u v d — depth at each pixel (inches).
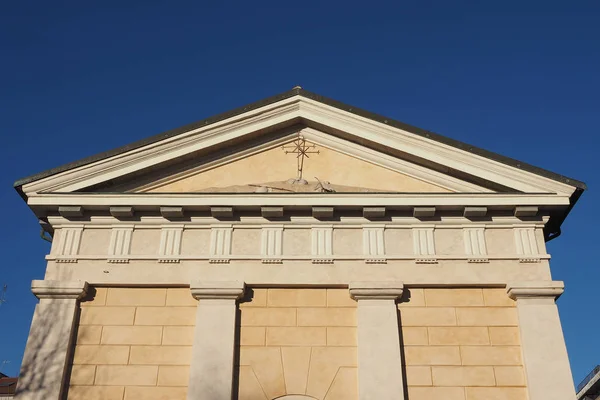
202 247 534.0
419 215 538.6
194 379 480.7
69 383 490.0
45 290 513.0
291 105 580.7
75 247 534.6
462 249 529.7
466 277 517.7
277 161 576.7
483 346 498.6
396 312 506.6
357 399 478.0
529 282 509.0
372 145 571.8
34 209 541.3
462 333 503.5
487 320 508.4
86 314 516.4
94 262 529.7
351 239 535.5
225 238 536.4
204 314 505.4
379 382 476.7
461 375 487.2
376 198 534.3
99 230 544.1
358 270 522.3
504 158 542.0
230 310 507.5
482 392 480.7
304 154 579.5
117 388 488.1
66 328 503.2
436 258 524.4
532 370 478.9
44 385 481.1
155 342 504.7
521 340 494.6
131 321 513.0
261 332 506.3
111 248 533.6
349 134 573.3
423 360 493.0
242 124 574.6
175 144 562.9
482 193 532.1
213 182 566.9
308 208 538.0
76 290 513.7
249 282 518.6
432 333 503.8
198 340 495.2
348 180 564.7
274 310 514.6
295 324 508.7
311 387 485.1
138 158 556.7
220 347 492.4
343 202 534.9
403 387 478.9
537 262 522.3
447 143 550.6
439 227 539.2
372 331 496.7
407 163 565.6
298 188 560.1
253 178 567.8
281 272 522.0
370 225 539.2
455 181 556.4
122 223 542.9
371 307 506.9
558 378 474.6
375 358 486.6
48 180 542.9
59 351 494.0
